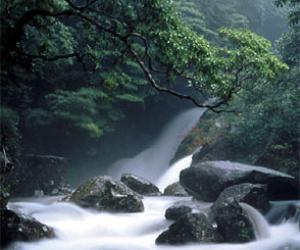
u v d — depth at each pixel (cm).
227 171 1422
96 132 2222
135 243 1129
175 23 901
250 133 1888
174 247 1058
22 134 2211
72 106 2155
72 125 2223
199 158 2078
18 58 975
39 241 1066
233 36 993
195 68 919
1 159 1206
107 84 1018
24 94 2144
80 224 1244
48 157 1941
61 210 1323
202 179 1450
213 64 892
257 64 957
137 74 2347
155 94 2689
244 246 1069
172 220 1249
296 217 1218
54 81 2245
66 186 2045
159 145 2823
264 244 1093
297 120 1766
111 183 1403
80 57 984
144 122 2791
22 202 1555
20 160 1802
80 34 1803
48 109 2238
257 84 1822
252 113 1873
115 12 906
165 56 888
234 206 1115
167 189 1834
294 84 1853
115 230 1228
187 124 2831
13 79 1198
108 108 2355
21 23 878
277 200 1441
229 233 1077
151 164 2697
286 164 1705
